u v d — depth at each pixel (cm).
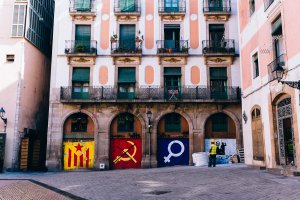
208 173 1442
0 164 2120
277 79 1355
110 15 2467
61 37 2434
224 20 2455
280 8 1451
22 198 1003
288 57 1386
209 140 2320
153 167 2245
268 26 1578
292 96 1342
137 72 2383
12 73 2325
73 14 2436
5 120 2244
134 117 2348
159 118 2319
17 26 2388
